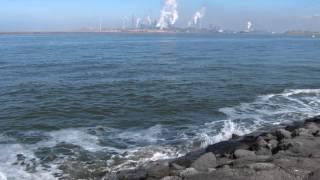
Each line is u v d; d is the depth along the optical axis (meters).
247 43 111.88
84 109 20.39
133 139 15.33
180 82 29.59
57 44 96.56
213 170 8.71
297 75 34.88
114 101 22.47
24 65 41.97
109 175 11.35
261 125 17.42
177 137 15.57
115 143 14.73
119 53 63.06
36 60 48.47
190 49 76.94
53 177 11.38
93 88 26.59
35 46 85.56
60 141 14.87
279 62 47.97
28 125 17.27
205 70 38.12
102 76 33.16
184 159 11.52
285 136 12.45
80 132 16.27
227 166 8.88
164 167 10.45
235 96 24.17
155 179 9.81
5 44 96.25
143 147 14.06
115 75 33.84
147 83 28.95
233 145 12.59
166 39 145.75
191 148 13.92
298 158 9.05
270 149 11.08
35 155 13.15
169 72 36.34
